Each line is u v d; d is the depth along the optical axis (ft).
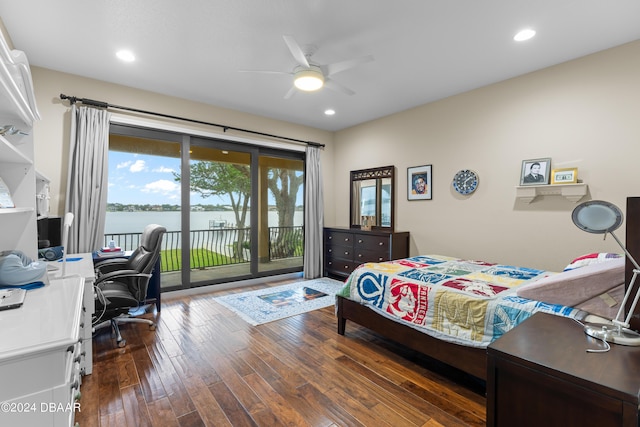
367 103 13.20
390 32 7.86
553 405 3.16
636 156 8.13
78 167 10.08
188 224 13.09
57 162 9.99
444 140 12.60
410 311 7.24
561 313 5.04
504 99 10.74
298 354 7.90
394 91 11.80
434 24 7.50
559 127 9.46
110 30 7.75
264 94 12.14
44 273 5.07
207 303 11.94
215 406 5.80
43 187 8.59
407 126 14.08
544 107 9.78
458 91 11.83
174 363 7.37
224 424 5.32
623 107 8.31
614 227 3.81
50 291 4.69
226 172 14.55
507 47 8.55
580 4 6.70
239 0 6.64
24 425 2.80
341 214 17.72
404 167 14.26
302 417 5.52
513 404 3.47
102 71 10.03
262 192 16.01
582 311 4.97
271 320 10.23
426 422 5.40
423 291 7.09
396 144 14.61
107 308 7.97
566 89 9.34
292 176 17.15
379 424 5.35
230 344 8.43
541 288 5.59
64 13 7.03
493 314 5.86
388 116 14.94
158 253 8.85
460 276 7.80
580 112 9.06
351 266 15.38
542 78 9.84
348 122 16.29
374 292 8.18
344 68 8.32
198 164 13.70
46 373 2.89
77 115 10.15
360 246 14.88
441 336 6.54
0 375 2.68
